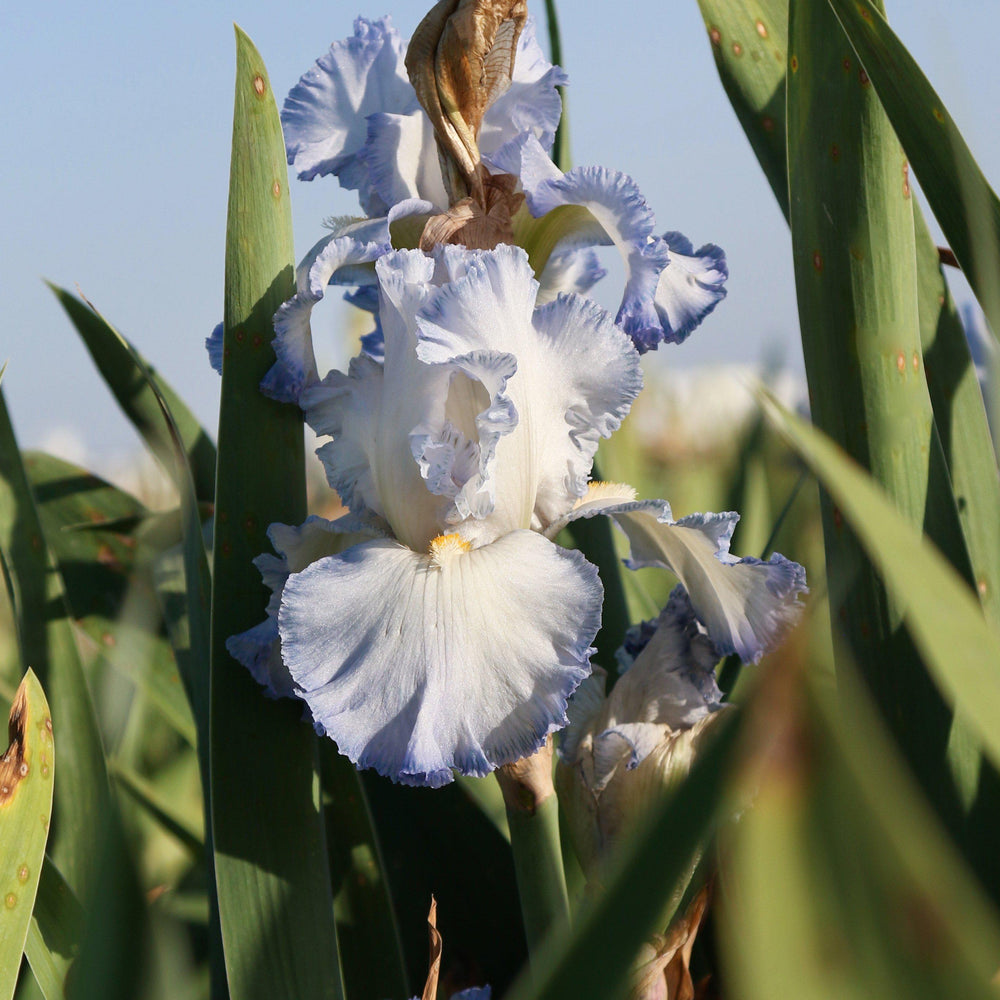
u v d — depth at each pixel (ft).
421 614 2.14
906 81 2.06
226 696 2.24
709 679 2.30
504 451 2.19
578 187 2.24
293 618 2.15
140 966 1.64
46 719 2.14
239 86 2.28
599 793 2.28
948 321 2.33
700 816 1.13
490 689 2.12
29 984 2.21
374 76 2.39
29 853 2.10
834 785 0.94
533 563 2.16
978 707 1.10
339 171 2.39
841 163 2.20
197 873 2.43
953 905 0.93
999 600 2.30
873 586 2.18
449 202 2.31
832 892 0.91
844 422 2.21
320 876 2.24
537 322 2.22
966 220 2.09
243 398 2.28
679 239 2.37
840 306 2.20
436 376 2.20
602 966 1.19
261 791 2.23
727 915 1.28
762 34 2.37
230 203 2.28
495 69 2.30
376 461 2.23
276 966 2.19
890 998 0.90
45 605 2.41
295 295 2.28
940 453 2.23
